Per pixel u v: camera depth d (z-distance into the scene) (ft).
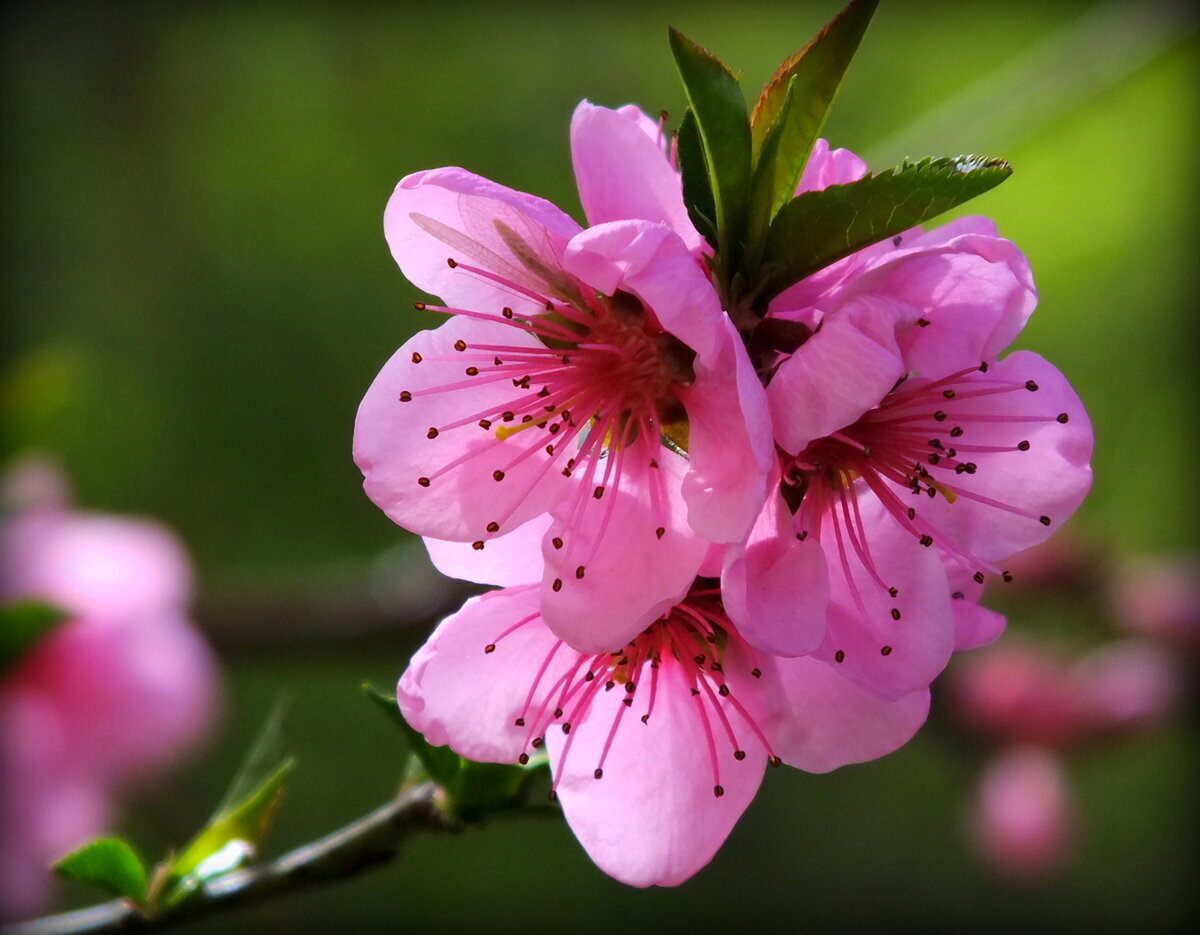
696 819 1.06
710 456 1.02
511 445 1.05
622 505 1.04
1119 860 3.34
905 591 1.05
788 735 1.05
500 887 2.97
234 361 3.30
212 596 1.90
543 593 1.03
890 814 3.24
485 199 1.03
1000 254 1.03
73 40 3.49
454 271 1.06
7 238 3.24
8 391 1.54
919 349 1.03
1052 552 2.03
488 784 1.07
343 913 2.78
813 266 1.03
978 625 1.06
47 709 1.36
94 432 3.12
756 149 1.04
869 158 2.01
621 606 1.03
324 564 3.10
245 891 1.10
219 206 3.48
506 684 1.05
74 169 3.40
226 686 2.74
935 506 1.07
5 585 1.38
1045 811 2.01
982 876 3.18
